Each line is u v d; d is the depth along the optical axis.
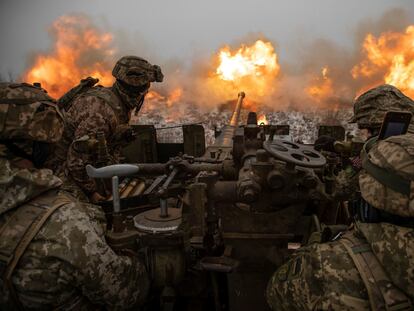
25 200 1.37
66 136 3.08
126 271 1.54
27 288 1.33
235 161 2.09
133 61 3.22
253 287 2.03
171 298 1.98
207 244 2.04
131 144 4.39
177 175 2.07
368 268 1.22
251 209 1.84
